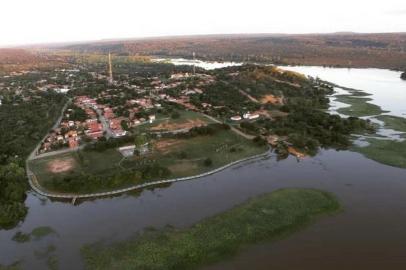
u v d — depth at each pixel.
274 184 116.25
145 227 93.19
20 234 92.06
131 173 119.12
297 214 96.12
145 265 78.31
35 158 137.62
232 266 77.56
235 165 133.50
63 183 114.62
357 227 89.81
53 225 96.06
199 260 79.56
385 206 99.50
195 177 123.00
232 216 96.31
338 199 104.06
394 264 76.75
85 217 99.88
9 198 109.00
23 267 79.00
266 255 80.62
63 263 79.94
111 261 79.94
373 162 131.62
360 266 76.31
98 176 117.31
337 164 131.25
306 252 81.06
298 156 140.00
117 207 105.12
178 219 96.69
